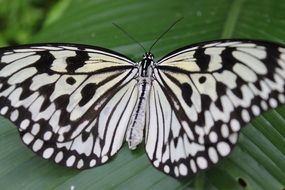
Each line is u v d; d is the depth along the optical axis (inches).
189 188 16.7
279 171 17.1
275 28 19.7
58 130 17.0
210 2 20.6
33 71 16.7
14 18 24.1
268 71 15.8
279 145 17.4
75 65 17.0
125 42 19.6
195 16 20.3
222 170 16.9
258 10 20.2
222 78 16.2
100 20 20.6
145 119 17.0
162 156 16.6
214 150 16.2
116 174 17.1
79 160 17.0
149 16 20.5
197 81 16.5
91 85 17.1
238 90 16.1
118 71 17.3
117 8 20.9
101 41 19.8
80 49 16.9
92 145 17.1
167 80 16.9
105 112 17.2
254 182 16.9
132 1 21.0
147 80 17.0
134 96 17.2
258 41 15.7
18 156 17.6
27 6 24.2
